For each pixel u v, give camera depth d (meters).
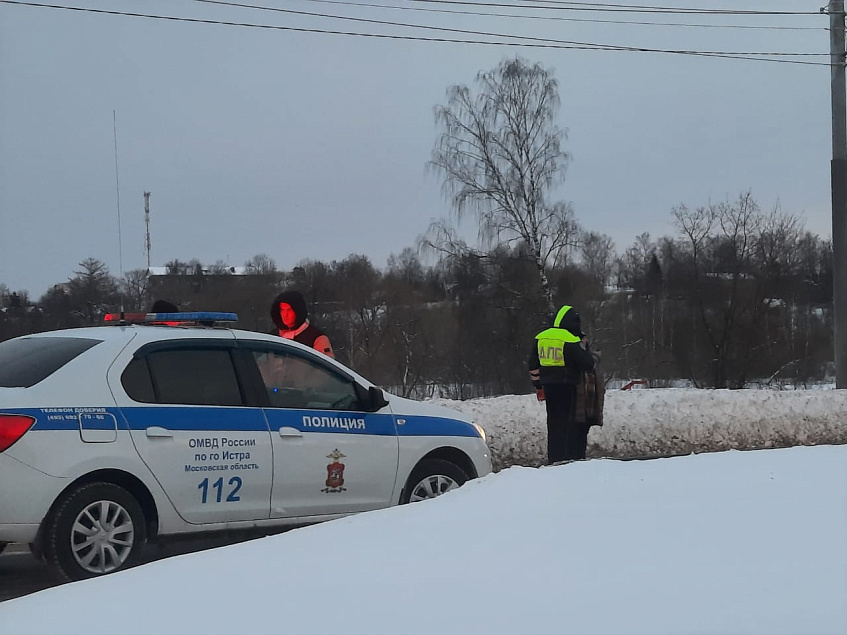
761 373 43.62
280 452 7.05
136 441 6.38
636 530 4.57
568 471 6.05
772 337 43.41
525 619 3.51
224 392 6.95
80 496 6.11
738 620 3.38
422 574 4.14
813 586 3.67
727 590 3.67
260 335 7.33
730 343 43.31
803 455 6.59
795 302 44.38
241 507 6.87
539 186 36.66
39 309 25.08
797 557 4.03
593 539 4.47
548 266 37.66
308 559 4.54
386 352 43.19
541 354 9.98
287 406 7.24
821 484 5.46
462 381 40.84
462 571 4.14
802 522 4.58
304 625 3.62
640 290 45.16
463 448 8.10
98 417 6.27
